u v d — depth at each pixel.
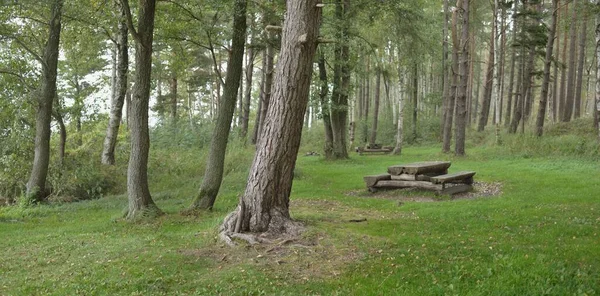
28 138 15.99
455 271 5.43
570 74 28.94
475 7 33.94
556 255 5.81
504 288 4.80
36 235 9.19
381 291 4.96
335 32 18.44
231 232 7.12
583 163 17.56
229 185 15.16
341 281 5.34
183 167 18.02
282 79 7.20
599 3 18.55
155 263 6.15
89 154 17.91
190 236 7.69
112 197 14.68
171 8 11.38
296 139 7.34
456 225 8.11
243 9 10.49
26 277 6.02
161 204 12.80
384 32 24.16
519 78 29.45
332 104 22.39
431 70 40.31
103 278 5.69
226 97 10.77
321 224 7.77
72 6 14.20
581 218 8.17
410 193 12.59
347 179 16.52
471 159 21.88
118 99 18.14
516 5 28.52
